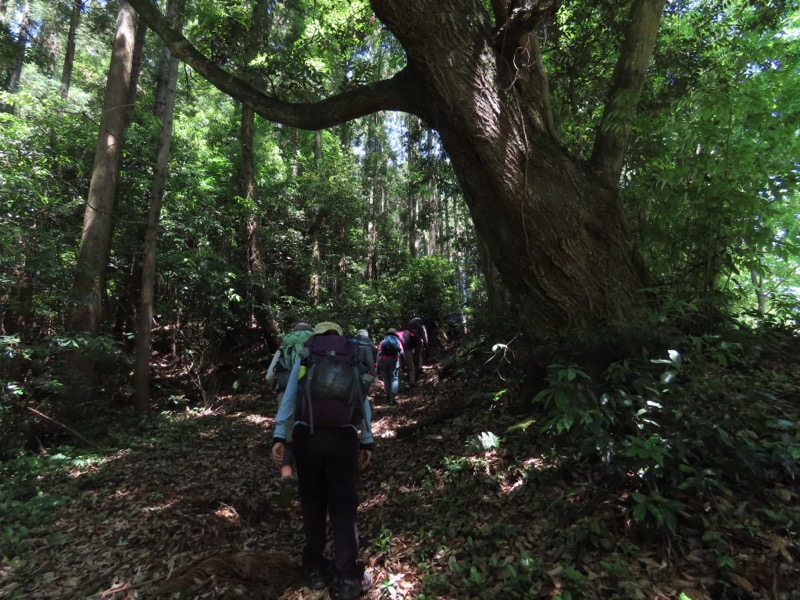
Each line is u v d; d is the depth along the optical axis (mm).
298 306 13914
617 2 6852
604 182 4617
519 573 2576
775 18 7516
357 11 10000
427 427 5984
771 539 2402
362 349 3145
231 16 7164
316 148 19547
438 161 12312
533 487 3416
